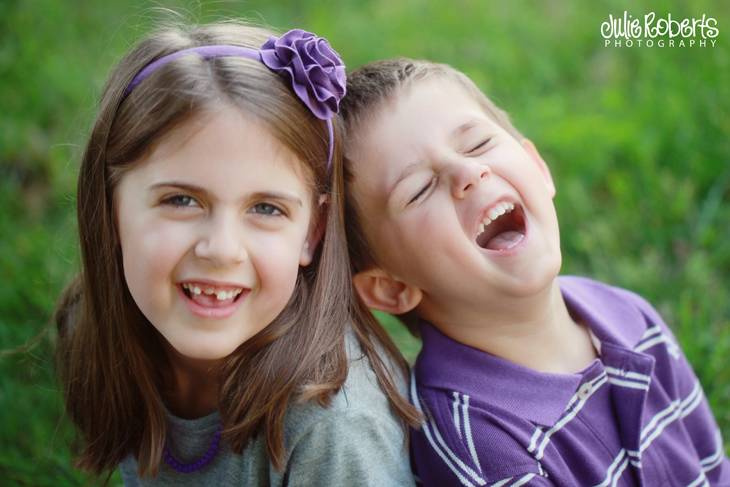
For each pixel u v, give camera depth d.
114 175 1.71
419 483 1.99
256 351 1.81
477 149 1.93
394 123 1.93
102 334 1.89
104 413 1.97
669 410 2.02
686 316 2.62
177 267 1.64
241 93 1.61
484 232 2.04
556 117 3.47
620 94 3.57
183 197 1.62
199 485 1.95
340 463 1.78
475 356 1.98
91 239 1.83
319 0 4.49
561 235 3.08
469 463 1.86
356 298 2.04
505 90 3.68
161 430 1.91
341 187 1.90
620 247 3.06
